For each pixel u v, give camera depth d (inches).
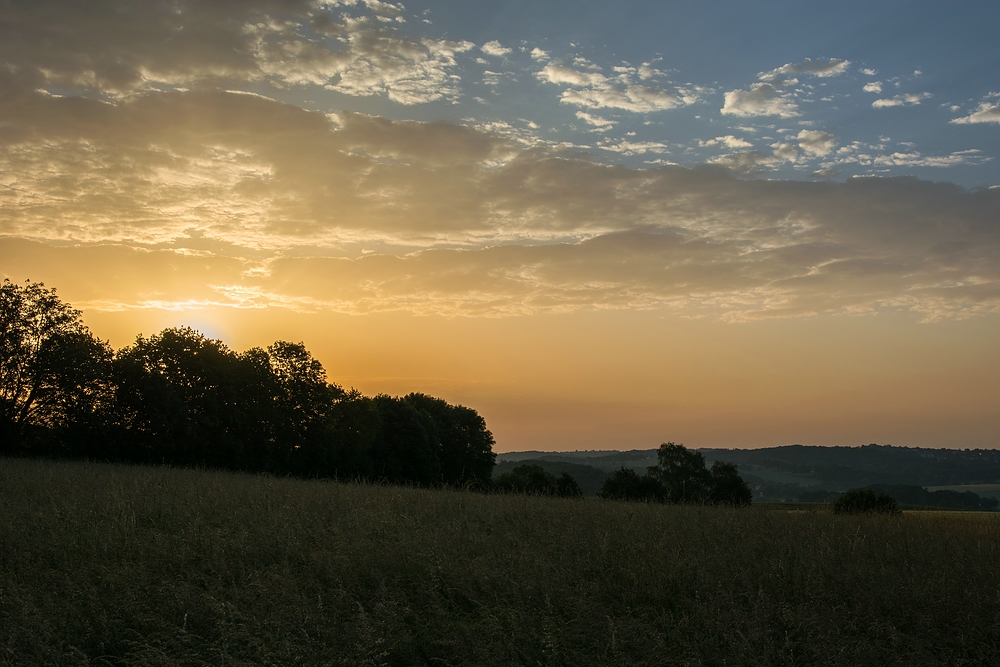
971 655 239.3
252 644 214.4
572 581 294.4
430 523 408.2
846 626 254.4
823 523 479.2
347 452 2426.2
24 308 1659.7
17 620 231.5
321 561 306.2
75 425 1667.1
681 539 378.0
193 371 1979.6
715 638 241.6
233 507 437.1
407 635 234.4
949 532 460.4
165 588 264.7
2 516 376.2
